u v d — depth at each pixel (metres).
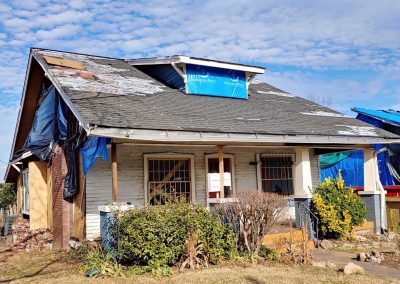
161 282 7.91
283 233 11.60
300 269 9.15
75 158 12.38
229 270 8.85
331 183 13.38
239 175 15.12
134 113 10.72
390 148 20.34
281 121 13.83
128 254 8.93
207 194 14.15
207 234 9.40
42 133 14.76
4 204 23.83
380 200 15.19
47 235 13.88
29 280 8.50
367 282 8.11
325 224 12.66
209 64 15.42
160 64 15.72
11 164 19.28
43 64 13.73
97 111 10.10
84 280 8.13
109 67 15.52
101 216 9.98
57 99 13.80
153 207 9.43
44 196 15.09
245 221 10.13
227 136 11.18
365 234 14.27
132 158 13.02
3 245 14.31
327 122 15.37
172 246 8.93
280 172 16.02
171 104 12.78
